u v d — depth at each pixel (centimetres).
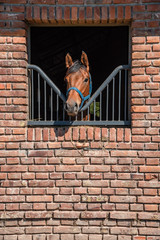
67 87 262
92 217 273
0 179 273
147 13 260
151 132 267
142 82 265
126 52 500
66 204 274
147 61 263
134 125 267
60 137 271
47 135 271
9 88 268
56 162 272
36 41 588
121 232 273
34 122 276
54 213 274
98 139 270
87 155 271
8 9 262
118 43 555
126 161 269
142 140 268
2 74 267
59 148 272
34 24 280
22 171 273
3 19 264
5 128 271
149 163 269
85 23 275
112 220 274
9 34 265
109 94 564
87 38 625
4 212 275
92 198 272
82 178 272
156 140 267
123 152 269
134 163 269
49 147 271
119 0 259
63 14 261
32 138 272
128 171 270
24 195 274
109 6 259
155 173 269
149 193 270
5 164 272
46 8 261
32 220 276
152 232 272
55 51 669
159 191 270
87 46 675
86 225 275
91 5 260
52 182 273
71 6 260
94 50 705
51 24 279
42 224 276
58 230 274
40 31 537
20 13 263
